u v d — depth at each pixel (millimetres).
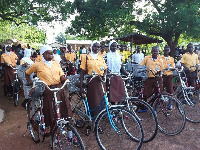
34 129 3436
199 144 3398
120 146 3334
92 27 11398
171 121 4066
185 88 4297
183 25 10398
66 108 3010
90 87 3568
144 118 4273
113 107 3148
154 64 4293
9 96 6617
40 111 3088
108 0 10812
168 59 4699
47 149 3375
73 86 3930
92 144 3461
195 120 4246
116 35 13461
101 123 3859
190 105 4426
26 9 8422
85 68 3646
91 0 11039
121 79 3619
